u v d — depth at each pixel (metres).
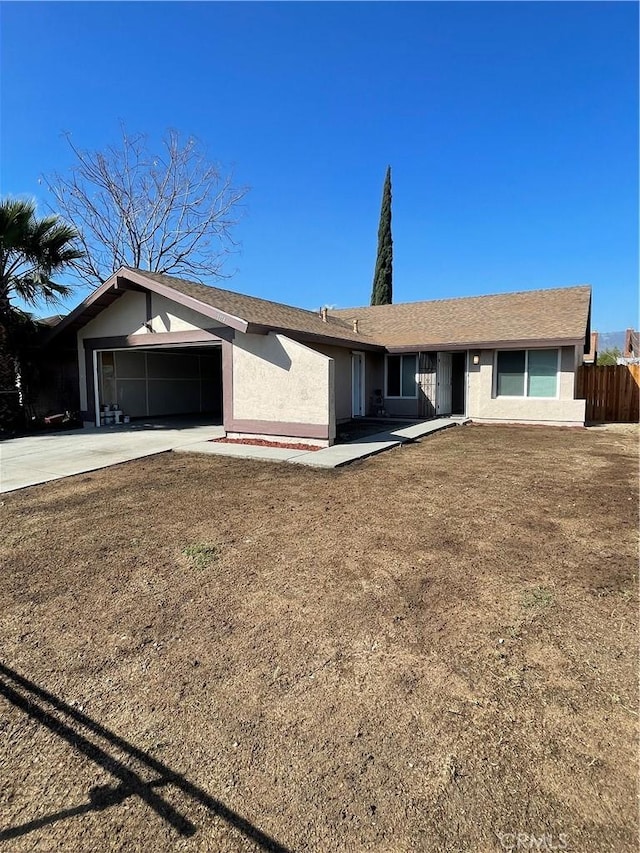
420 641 2.77
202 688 2.39
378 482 6.54
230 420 10.79
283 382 9.94
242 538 4.46
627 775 1.82
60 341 13.55
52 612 3.19
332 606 3.19
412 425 12.90
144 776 1.88
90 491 6.27
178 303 11.09
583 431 12.09
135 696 2.35
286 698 2.31
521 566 3.74
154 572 3.78
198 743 2.04
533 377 13.56
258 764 1.92
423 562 3.86
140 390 15.41
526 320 14.37
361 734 2.06
